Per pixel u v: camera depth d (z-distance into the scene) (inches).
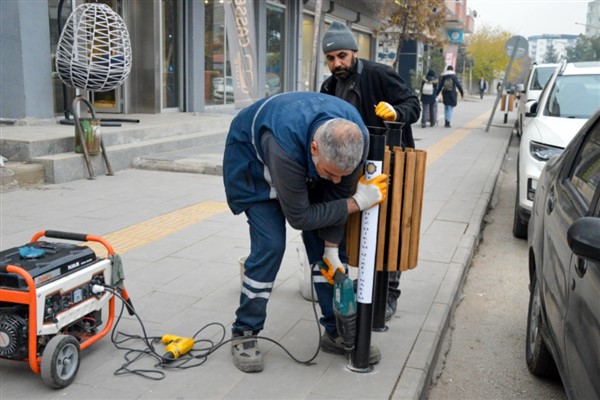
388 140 136.9
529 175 272.1
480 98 1911.9
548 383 160.7
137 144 418.9
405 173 134.2
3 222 267.4
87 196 321.7
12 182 329.4
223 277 204.4
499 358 175.3
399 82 162.6
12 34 399.5
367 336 141.0
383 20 928.9
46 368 129.4
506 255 272.5
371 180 132.7
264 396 132.5
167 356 146.0
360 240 137.4
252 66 442.9
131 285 195.8
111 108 541.6
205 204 312.0
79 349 138.3
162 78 560.4
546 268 141.6
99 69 385.1
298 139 123.6
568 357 111.8
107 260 150.3
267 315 175.3
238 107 443.8
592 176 131.1
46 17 414.9
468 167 458.6
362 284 138.2
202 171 393.4
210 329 164.7
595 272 102.6
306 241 149.5
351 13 1020.5
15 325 131.8
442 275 215.5
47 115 422.6
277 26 776.3
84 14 384.2
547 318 136.3
